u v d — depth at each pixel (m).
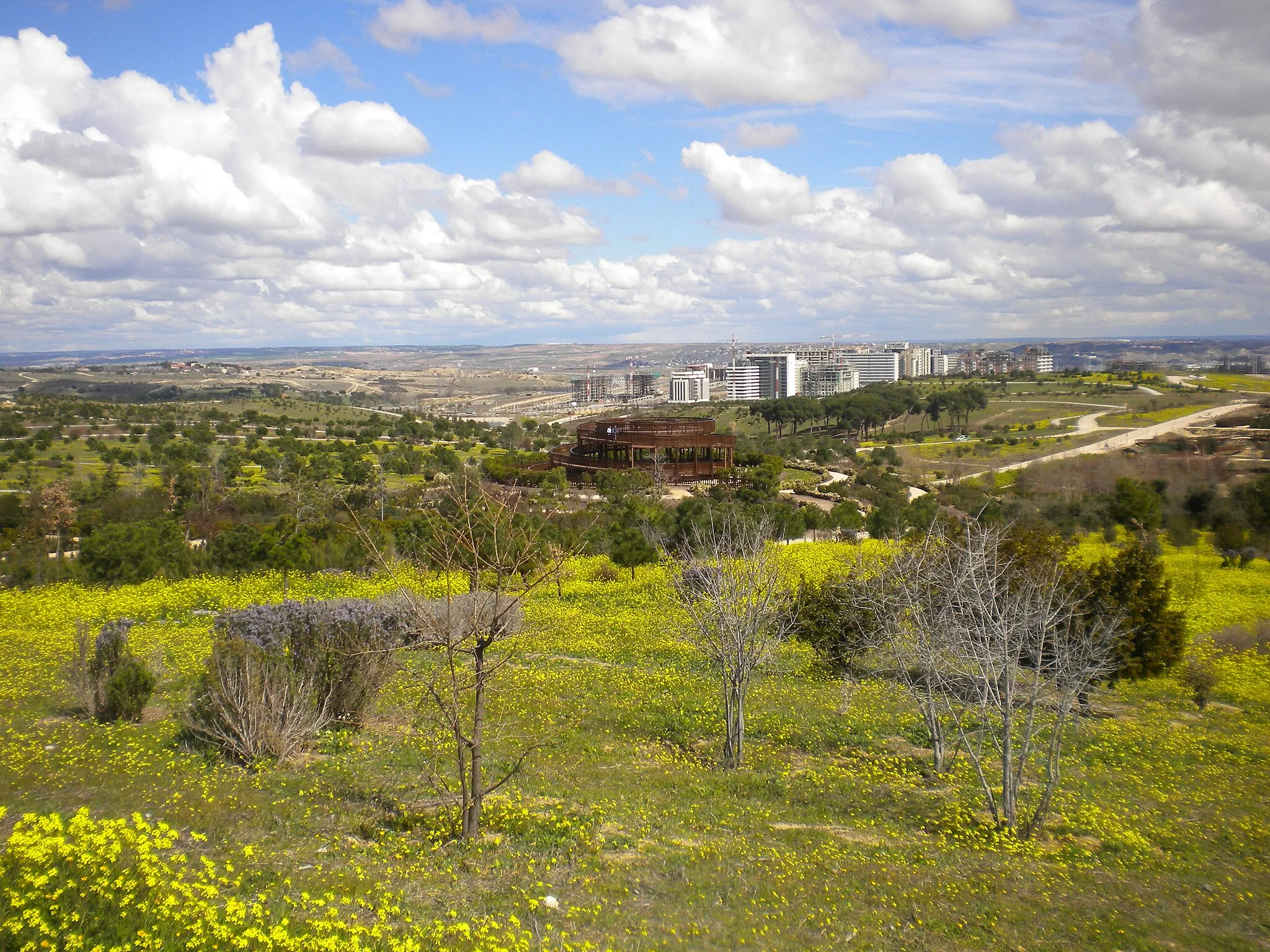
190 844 9.88
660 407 187.50
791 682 21.86
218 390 180.00
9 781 12.11
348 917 8.14
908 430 116.06
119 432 88.88
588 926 8.62
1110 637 17.05
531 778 13.95
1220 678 22.61
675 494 67.44
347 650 16.44
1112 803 13.93
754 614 16.34
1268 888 10.66
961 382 153.88
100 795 11.70
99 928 6.92
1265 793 14.62
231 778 12.95
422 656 22.75
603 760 15.44
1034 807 13.66
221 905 7.94
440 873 9.80
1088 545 44.03
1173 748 17.11
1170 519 49.75
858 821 12.87
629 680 21.58
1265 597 32.88
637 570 38.31
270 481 65.31
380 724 16.86
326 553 36.84
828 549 39.72
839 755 16.53
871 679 21.12
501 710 18.17
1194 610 29.91
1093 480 64.69
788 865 10.64
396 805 12.32
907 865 10.98
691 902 9.40
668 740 17.16
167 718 16.58
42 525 44.06
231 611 19.30
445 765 14.41
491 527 15.68
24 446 70.06
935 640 15.67
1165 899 10.21
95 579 33.09
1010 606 14.58
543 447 106.50
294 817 11.38
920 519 44.44
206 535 46.91
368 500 56.97
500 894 9.34
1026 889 10.27
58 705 17.48
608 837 11.39
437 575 28.16
